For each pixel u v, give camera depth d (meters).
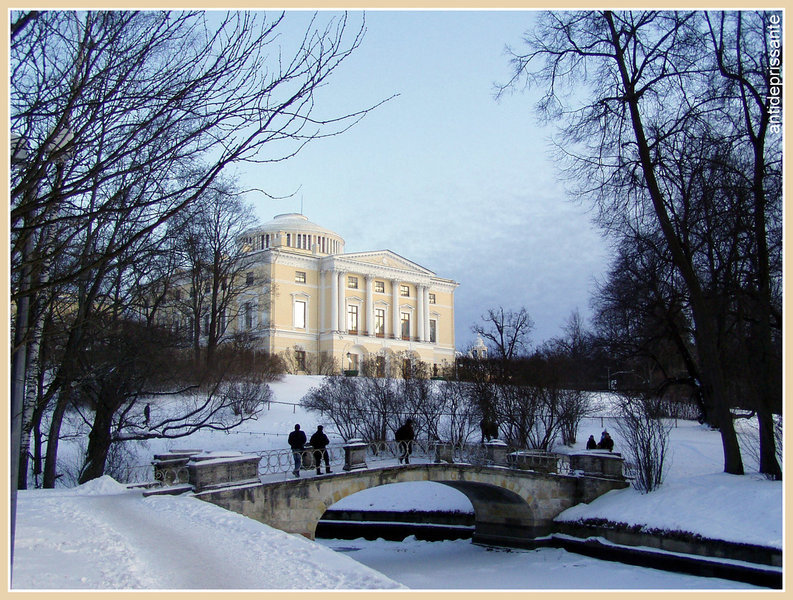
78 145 11.20
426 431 48.16
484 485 36.09
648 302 47.41
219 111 11.16
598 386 65.25
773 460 33.88
